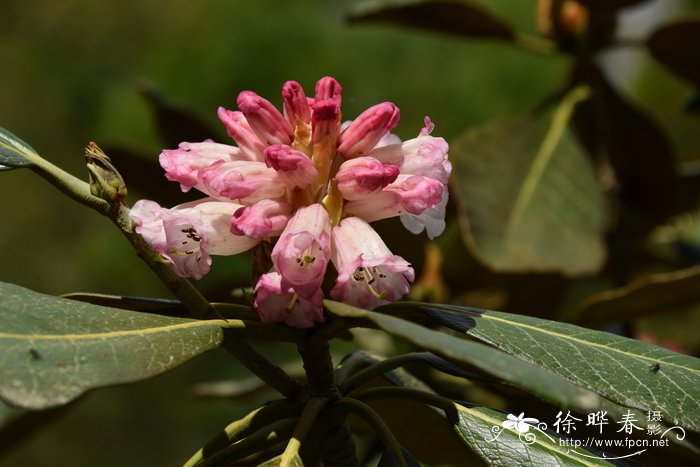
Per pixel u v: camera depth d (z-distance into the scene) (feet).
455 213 3.96
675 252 4.78
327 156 2.87
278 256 2.76
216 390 4.23
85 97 13.69
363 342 3.92
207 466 2.84
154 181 3.87
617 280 4.25
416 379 3.25
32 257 12.89
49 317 2.65
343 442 2.92
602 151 4.30
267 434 2.86
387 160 2.90
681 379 2.76
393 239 3.84
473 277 3.97
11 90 13.97
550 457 2.85
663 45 4.10
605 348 2.82
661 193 4.31
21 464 10.72
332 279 2.85
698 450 3.12
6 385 2.53
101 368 2.60
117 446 10.86
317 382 2.87
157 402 10.91
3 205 13.08
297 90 2.90
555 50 4.21
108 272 11.96
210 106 11.72
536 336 2.82
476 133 3.86
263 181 2.84
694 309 4.36
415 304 2.87
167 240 2.83
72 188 2.86
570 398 2.50
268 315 2.77
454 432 2.88
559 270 3.74
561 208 3.84
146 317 2.73
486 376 2.90
